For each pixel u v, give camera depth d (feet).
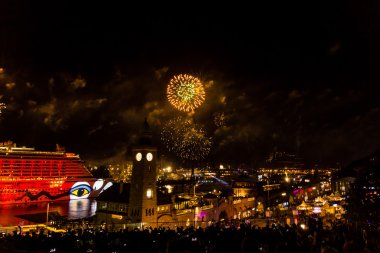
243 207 446.19
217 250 74.90
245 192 515.50
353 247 33.60
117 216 299.58
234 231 106.63
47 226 241.14
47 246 93.66
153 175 292.20
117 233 112.06
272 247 72.95
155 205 291.17
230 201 415.44
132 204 288.51
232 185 550.77
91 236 107.55
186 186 470.39
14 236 104.17
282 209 329.72
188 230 116.47
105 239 100.01
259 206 419.74
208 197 387.34
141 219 277.85
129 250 92.07
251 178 595.06
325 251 30.76
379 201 108.88
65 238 101.40
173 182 548.31
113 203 308.60
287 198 481.46
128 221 287.28
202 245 83.51
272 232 99.30
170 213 307.58
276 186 588.50
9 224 365.20
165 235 104.78
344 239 74.95
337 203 231.50
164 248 90.68
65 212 610.24
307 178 643.86
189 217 333.01
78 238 105.09
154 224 286.66
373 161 117.08
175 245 42.24
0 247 72.49
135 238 101.76
